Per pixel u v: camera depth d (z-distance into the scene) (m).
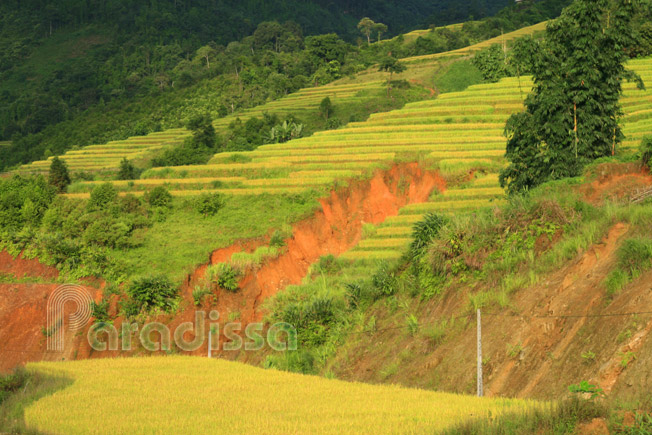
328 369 32.00
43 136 174.12
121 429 20.14
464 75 136.38
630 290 19.05
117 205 60.25
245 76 171.00
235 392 25.55
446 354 24.61
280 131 108.81
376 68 160.38
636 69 80.06
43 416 22.20
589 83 35.47
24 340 46.00
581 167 34.25
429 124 80.44
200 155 109.19
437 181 60.47
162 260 50.88
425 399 21.34
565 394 17.98
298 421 19.86
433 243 31.03
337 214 60.44
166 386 27.33
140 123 158.12
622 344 17.48
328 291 42.75
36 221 60.38
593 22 35.81
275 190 61.72
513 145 37.81
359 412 20.42
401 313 31.45
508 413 16.28
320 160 69.94
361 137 77.38
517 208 28.61
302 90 147.00
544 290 23.06
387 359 28.36
